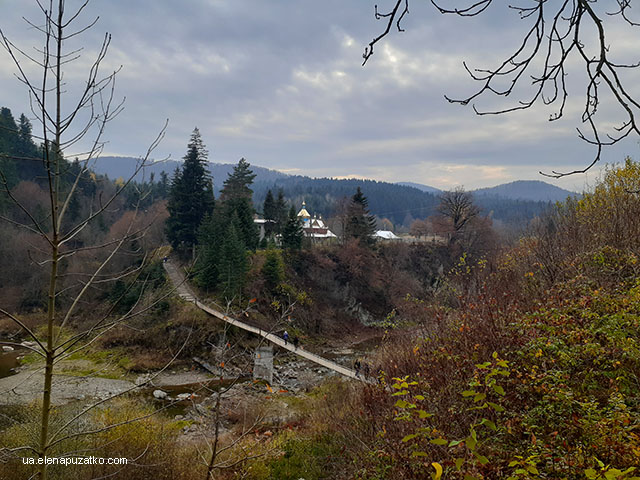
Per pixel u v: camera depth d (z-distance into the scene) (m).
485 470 4.12
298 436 11.70
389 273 52.75
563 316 5.60
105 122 3.54
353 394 12.02
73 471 8.47
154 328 29.77
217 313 29.34
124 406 14.40
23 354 24.72
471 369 5.74
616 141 2.43
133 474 8.88
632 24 2.32
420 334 10.05
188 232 42.72
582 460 3.53
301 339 36.81
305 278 46.62
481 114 2.77
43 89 3.04
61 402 19.73
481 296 7.93
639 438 3.50
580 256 9.20
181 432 15.03
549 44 2.57
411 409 5.52
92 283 4.17
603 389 4.95
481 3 2.34
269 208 59.59
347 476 8.00
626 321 5.12
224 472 9.57
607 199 12.52
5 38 2.91
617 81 2.31
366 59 2.63
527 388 4.84
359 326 45.03
